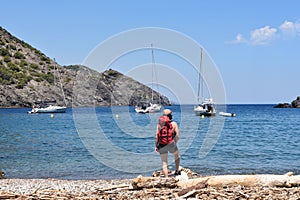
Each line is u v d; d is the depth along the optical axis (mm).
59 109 98562
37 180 14750
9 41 151625
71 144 29859
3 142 32500
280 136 38031
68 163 19938
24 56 144750
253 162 20000
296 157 22109
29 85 129625
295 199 8016
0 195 8727
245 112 113062
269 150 25703
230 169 17688
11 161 21000
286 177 9383
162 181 9609
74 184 13297
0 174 16359
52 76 133500
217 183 9406
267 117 81875
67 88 102750
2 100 126500
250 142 31609
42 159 21641
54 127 52188
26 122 65125
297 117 82000
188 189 8938
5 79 130125
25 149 26906
